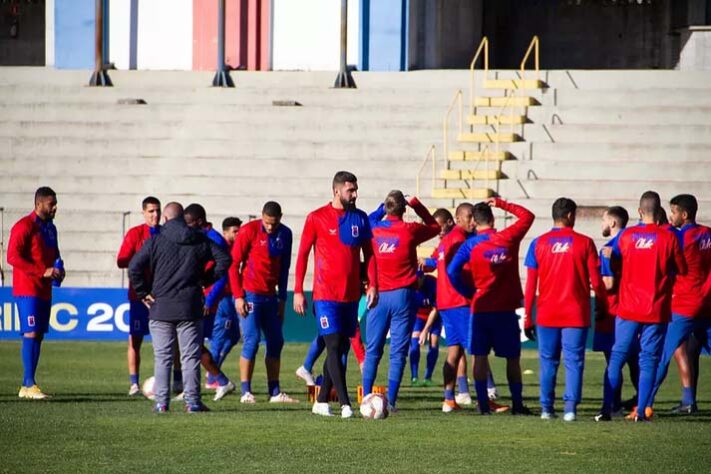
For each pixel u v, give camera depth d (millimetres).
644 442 26172
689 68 79500
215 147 69562
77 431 27031
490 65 89500
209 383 38281
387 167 67938
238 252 34219
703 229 32531
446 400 32906
